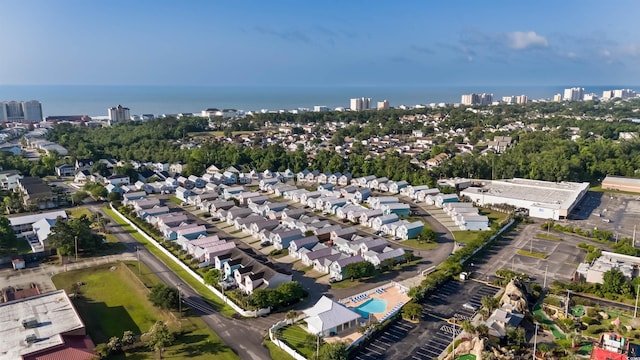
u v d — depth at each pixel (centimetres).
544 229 14525
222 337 8219
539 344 7975
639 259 11219
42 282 10456
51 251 12150
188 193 18638
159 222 14400
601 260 11100
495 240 13475
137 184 19838
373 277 10962
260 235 13725
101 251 12456
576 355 7400
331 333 8238
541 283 10488
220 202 16725
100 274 10938
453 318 8900
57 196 17212
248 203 17300
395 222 14362
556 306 9288
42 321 8150
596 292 9862
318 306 8831
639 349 7688
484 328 7969
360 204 17712
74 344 7600
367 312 9156
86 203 17638
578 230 13975
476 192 18275
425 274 11075
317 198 17475
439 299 9750
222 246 11869
